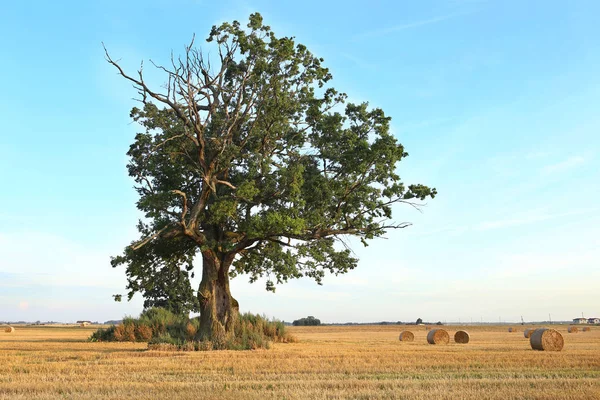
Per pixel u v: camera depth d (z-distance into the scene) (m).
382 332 81.56
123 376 17.17
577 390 13.68
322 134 32.81
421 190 32.09
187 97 30.83
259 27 32.38
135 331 46.50
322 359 22.52
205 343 30.56
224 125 31.98
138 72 30.23
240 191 29.62
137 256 32.91
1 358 23.84
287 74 32.88
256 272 35.31
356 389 14.14
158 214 30.89
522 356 24.12
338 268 34.19
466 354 25.52
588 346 34.84
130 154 32.59
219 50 32.25
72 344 39.44
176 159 32.62
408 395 13.10
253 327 41.88
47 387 14.72
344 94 33.66
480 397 12.75
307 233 32.06
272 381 15.70
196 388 14.34
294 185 30.05
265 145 33.03
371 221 32.62
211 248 31.61
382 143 31.09
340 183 31.62
